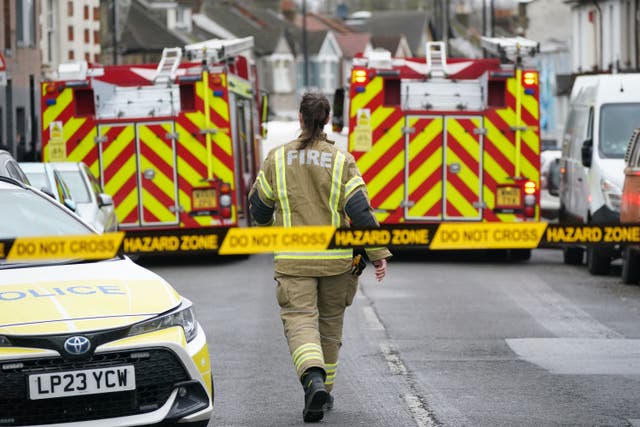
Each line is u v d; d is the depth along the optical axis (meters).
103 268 16.64
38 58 101.19
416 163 43.84
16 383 14.63
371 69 43.84
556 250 51.50
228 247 17.52
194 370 15.47
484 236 17.88
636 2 123.31
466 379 21.45
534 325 28.03
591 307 31.34
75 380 14.76
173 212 44.59
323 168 17.94
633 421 18.16
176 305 15.80
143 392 15.20
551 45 163.88
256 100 52.50
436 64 44.03
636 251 36.06
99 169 44.78
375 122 43.91
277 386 20.94
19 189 18.94
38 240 16.70
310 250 17.66
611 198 40.28
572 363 23.00
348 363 23.11
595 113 42.19
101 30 139.75
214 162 44.53
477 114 43.62
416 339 25.97
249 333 26.94
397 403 19.47
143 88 44.91
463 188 43.75
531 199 43.53
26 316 14.91
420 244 17.62
